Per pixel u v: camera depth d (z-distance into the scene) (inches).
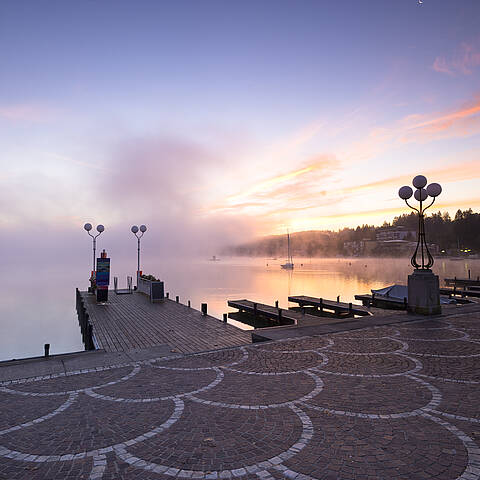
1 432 201.5
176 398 248.8
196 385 275.4
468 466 162.6
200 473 159.6
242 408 229.8
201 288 2089.1
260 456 172.9
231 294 1724.9
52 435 197.2
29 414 225.0
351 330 479.2
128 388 270.7
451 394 250.4
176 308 814.5
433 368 310.0
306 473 158.6
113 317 691.4
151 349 395.2
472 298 1066.7
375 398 244.1
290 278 3006.9
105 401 244.8
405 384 271.0
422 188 604.7
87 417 219.6
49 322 1165.7
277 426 204.1
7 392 264.2
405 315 590.6
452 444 182.4
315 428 201.2
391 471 159.3
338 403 236.1
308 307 1103.6
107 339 499.2
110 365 332.8
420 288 591.8
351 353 363.3
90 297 1037.2
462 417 213.6
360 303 1322.6
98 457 174.1
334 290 1902.1
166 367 325.1
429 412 220.8
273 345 402.0
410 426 202.7
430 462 166.1
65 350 813.9
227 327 582.2
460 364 321.7
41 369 321.1
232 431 198.8
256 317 914.7
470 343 402.3
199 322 629.9
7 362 341.7
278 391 259.6
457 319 554.3
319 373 300.2
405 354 357.1
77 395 257.0
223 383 279.1
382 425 204.1
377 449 178.1
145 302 921.5
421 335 445.1
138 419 215.8
